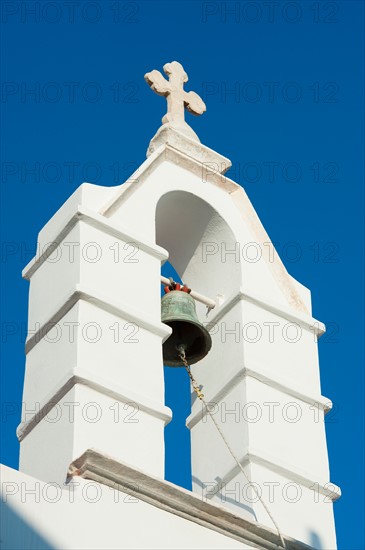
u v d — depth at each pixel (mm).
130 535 23031
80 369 24656
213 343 27719
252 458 25719
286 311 27969
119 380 25031
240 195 29094
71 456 23734
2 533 21703
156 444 24672
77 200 26953
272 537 24438
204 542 23766
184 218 28781
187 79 30766
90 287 25719
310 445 26531
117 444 24312
